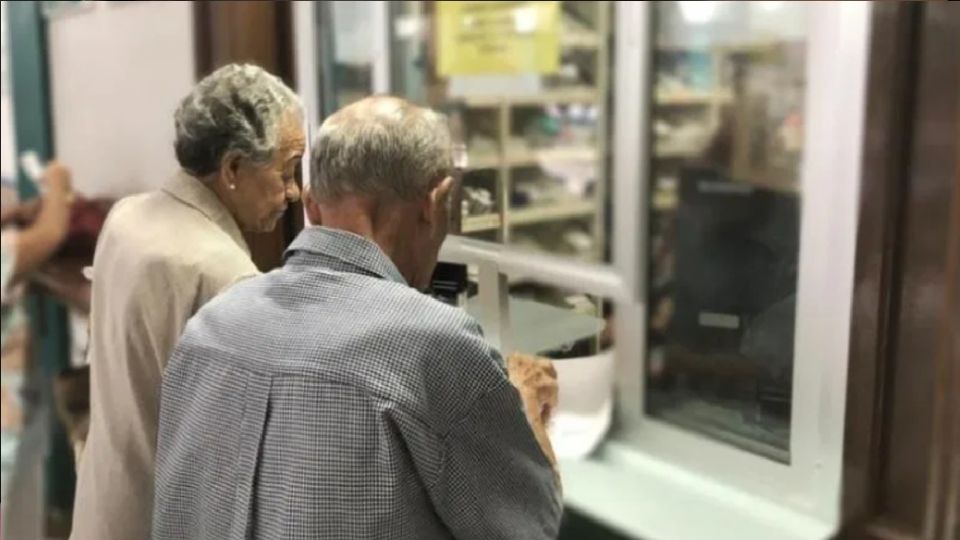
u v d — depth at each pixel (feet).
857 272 3.84
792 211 4.42
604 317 5.11
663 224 5.26
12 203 7.16
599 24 5.75
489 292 4.16
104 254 3.92
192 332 3.33
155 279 3.64
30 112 7.16
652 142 5.39
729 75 4.99
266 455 3.00
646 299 5.08
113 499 3.91
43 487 6.31
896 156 3.66
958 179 3.48
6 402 6.64
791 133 4.50
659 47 5.43
